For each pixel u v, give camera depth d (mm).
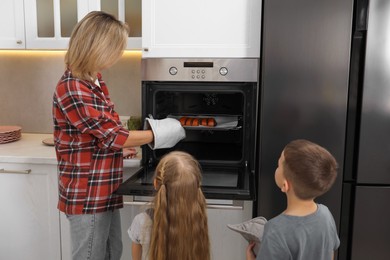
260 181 1846
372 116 1745
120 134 1535
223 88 1896
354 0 1734
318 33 1736
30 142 2396
